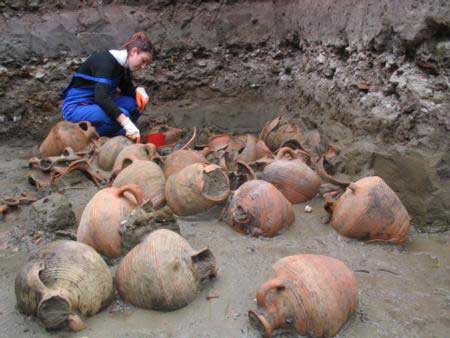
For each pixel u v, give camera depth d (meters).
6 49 6.10
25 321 2.44
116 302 2.59
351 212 3.21
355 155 4.06
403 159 3.57
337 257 3.04
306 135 5.07
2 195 4.15
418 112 3.58
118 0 6.64
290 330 2.33
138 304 2.53
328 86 5.07
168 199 3.58
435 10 3.44
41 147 4.95
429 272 2.88
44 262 2.47
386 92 4.02
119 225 2.94
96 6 6.59
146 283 2.48
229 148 4.54
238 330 2.37
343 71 4.78
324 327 2.28
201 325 2.40
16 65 6.14
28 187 4.34
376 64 4.22
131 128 4.93
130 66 5.17
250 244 3.18
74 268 2.45
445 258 3.03
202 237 3.27
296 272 2.35
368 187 3.20
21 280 2.43
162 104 6.48
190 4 6.71
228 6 6.75
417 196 3.47
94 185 4.25
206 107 6.38
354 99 4.46
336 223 3.30
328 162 4.16
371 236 3.19
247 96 6.53
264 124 6.16
